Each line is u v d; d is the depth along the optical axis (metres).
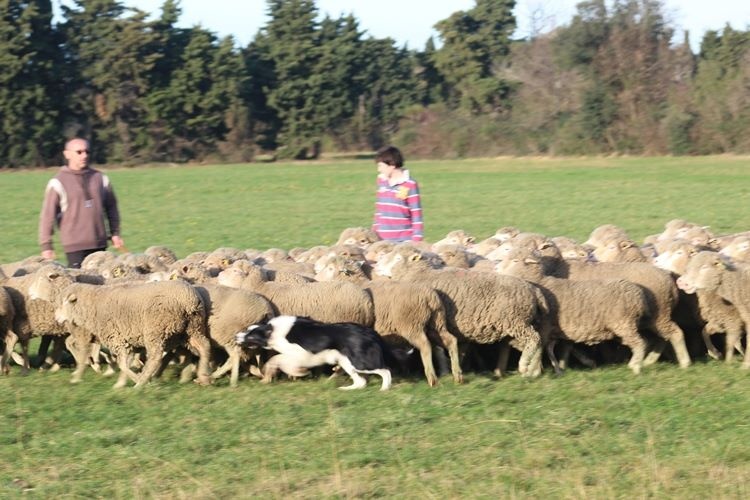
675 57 86.25
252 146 93.69
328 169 76.56
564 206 41.66
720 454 8.75
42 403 10.73
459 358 12.25
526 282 11.85
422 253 12.89
